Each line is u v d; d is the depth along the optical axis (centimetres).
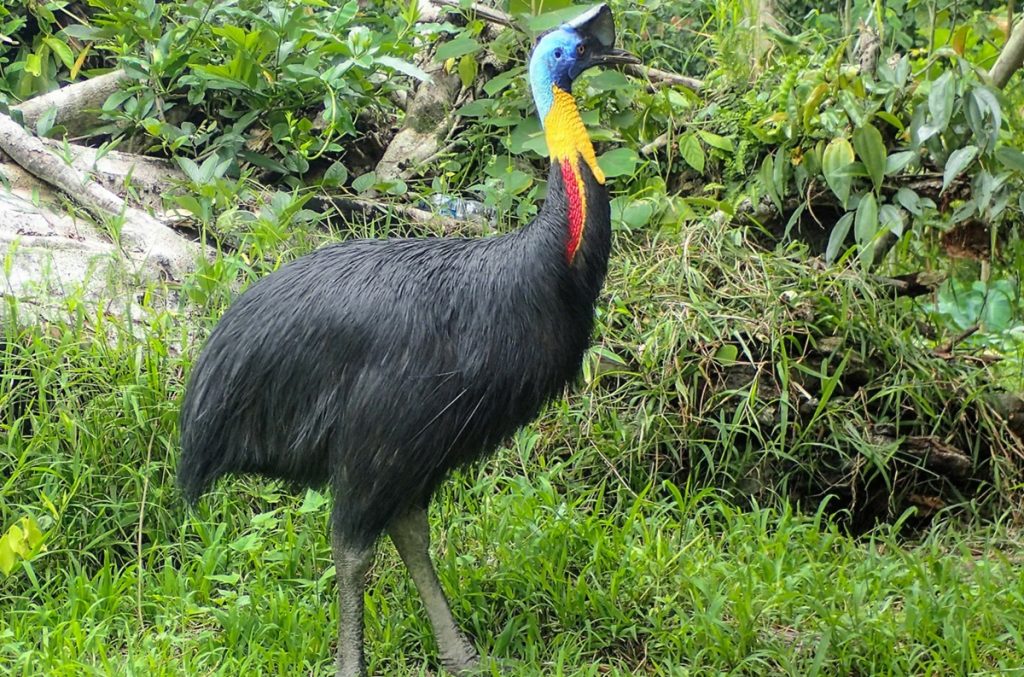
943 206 629
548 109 415
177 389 523
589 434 558
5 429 504
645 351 568
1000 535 562
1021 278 648
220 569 484
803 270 603
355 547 409
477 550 503
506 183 634
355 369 397
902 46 854
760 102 643
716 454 568
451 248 414
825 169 598
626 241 628
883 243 647
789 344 584
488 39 722
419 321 395
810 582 473
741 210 657
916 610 449
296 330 402
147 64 651
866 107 609
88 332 536
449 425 396
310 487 429
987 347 687
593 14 423
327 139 668
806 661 430
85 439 500
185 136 640
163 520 499
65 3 717
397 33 700
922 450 580
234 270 558
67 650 414
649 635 452
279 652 426
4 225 563
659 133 688
